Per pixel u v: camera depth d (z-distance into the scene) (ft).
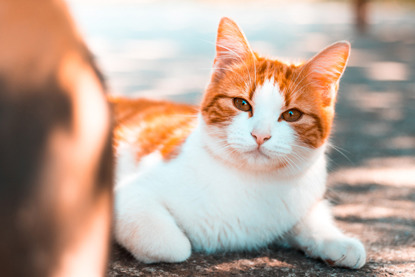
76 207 1.55
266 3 17.21
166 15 12.84
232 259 2.29
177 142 2.49
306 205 2.37
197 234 2.31
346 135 3.89
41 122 1.53
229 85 2.32
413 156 3.49
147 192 2.32
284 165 2.29
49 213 1.51
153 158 2.49
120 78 5.83
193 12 13.70
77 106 1.58
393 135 3.92
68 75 1.58
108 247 1.66
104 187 1.62
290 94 2.28
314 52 7.37
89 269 1.59
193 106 2.94
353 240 2.29
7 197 1.46
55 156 1.53
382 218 2.65
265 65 2.33
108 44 8.45
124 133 2.72
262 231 2.35
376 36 9.84
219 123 2.31
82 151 1.57
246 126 2.26
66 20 1.62
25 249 1.49
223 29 2.37
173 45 8.52
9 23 1.55
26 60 1.54
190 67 6.66
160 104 2.95
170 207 2.30
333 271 2.23
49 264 1.53
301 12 14.35
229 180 2.29
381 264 2.27
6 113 1.49
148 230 2.19
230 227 2.31
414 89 5.72
